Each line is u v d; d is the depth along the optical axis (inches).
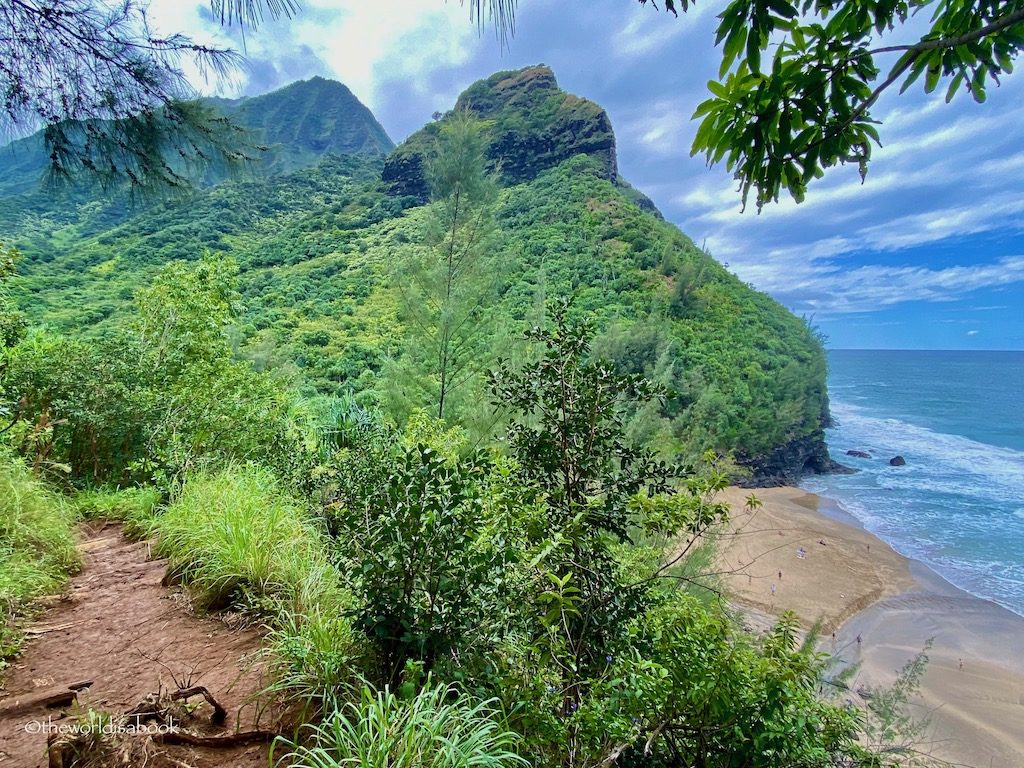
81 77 63.2
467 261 319.0
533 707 59.8
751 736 57.9
